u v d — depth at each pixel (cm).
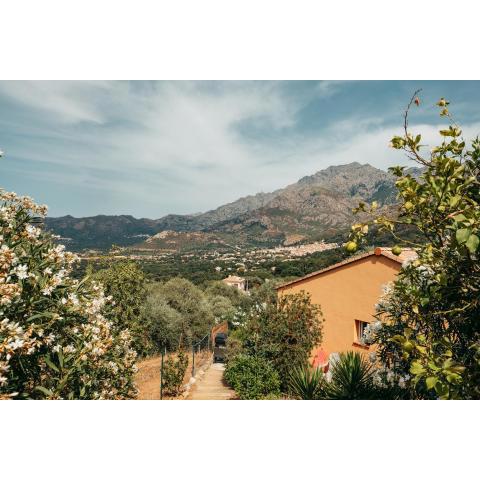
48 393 395
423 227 267
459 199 245
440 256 254
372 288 1181
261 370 936
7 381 371
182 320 2278
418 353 253
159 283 2905
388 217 286
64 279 473
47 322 409
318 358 1143
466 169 280
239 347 1096
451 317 281
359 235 287
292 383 812
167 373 984
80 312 461
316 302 1425
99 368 510
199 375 1257
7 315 375
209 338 1844
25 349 361
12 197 490
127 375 608
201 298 2953
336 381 637
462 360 273
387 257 1120
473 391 230
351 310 1260
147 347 1620
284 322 1020
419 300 283
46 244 476
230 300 3797
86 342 454
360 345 1189
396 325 510
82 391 434
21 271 389
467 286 254
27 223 486
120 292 1503
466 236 215
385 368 549
